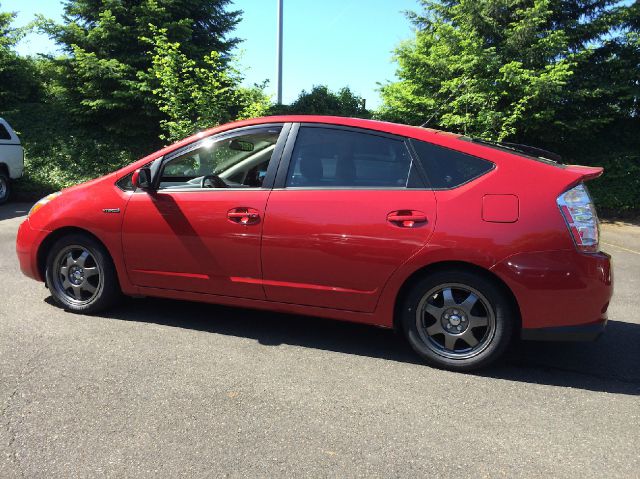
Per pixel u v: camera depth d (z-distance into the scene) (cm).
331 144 365
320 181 360
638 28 1176
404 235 333
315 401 296
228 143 389
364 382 322
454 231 324
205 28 1513
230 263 373
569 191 319
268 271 366
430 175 340
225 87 1135
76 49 1278
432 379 330
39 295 472
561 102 1173
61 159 1403
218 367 336
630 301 525
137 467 230
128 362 338
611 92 1122
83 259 420
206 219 375
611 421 283
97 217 405
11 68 1427
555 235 313
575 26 1177
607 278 318
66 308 430
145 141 1462
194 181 393
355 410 287
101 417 270
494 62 1090
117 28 1311
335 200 349
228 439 254
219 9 1520
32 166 1378
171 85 1100
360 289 348
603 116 1182
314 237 350
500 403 300
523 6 1148
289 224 355
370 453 246
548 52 1106
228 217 370
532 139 1232
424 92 1255
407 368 346
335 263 348
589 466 240
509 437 264
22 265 439
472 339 336
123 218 398
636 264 710
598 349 390
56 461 232
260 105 1095
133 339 378
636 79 1155
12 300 455
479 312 334
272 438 256
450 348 341
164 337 385
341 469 233
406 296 346
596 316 317
